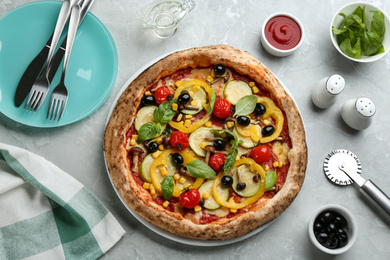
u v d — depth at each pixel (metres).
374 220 0.89
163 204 0.80
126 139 0.82
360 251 0.88
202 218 0.81
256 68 0.83
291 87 0.91
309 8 0.93
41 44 0.86
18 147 0.81
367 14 0.89
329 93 0.85
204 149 0.81
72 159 0.87
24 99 0.84
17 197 0.83
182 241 0.81
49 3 0.86
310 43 0.92
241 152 0.83
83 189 0.83
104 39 0.86
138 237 0.86
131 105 0.81
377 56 0.88
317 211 0.82
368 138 0.91
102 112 0.88
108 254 0.85
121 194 0.80
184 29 0.91
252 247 0.87
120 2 0.90
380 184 0.90
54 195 0.81
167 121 0.80
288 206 0.81
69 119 0.85
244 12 0.92
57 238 0.83
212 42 0.91
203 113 0.84
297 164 0.81
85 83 0.86
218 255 0.86
